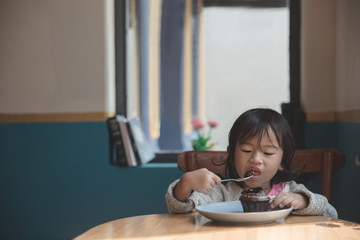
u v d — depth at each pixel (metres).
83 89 2.27
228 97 3.08
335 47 2.16
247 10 3.04
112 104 2.38
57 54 2.29
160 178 2.19
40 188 2.26
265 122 1.04
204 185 0.95
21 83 2.30
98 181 2.23
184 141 3.04
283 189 1.16
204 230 0.80
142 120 2.97
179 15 3.02
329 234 0.76
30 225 2.26
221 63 3.06
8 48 2.31
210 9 3.04
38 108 2.29
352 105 1.86
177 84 3.04
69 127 2.26
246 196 0.89
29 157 2.28
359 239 0.72
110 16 2.36
